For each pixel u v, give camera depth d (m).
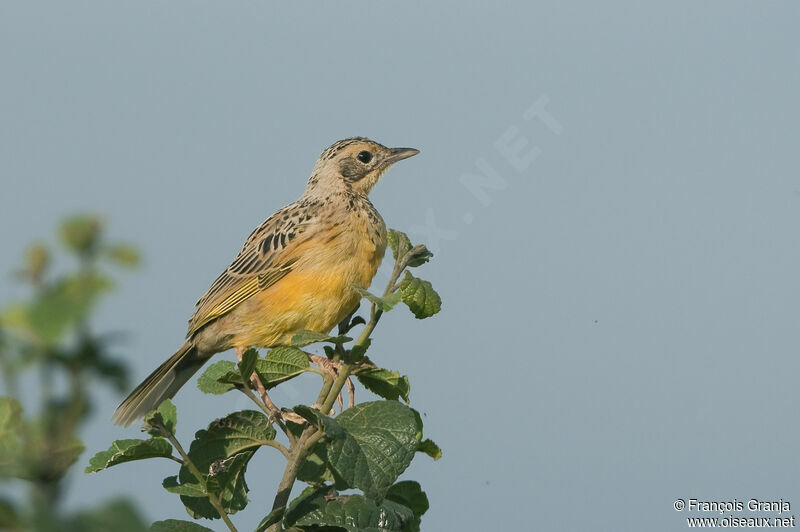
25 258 1.74
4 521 1.87
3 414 1.92
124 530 1.88
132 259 1.78
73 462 1.94
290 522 6.09
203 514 6.62
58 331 1.68
